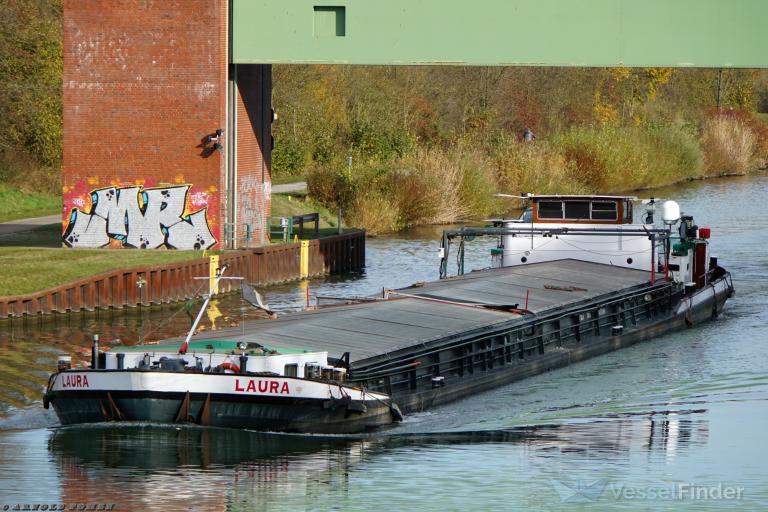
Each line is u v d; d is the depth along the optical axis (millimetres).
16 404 43406
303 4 75375
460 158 123875
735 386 48062
